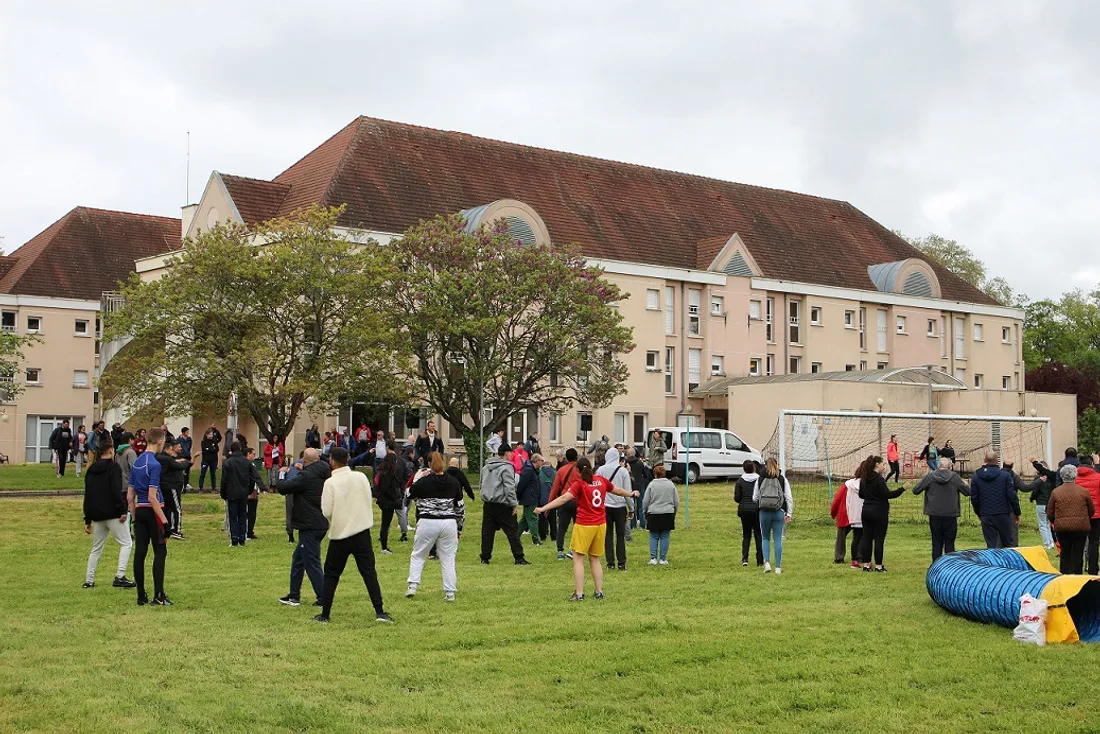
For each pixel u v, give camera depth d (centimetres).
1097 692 1109
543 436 5691
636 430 6112
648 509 2153
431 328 4547
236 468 2409
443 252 4675
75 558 2180
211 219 5331
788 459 4934
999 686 1129
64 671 1185
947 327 7619
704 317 6425
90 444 3922
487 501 2139
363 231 4769
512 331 4794
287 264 3969
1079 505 1761
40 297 6475
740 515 2125
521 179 6234
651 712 1033
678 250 6525
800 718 1012
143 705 1050
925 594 1731
